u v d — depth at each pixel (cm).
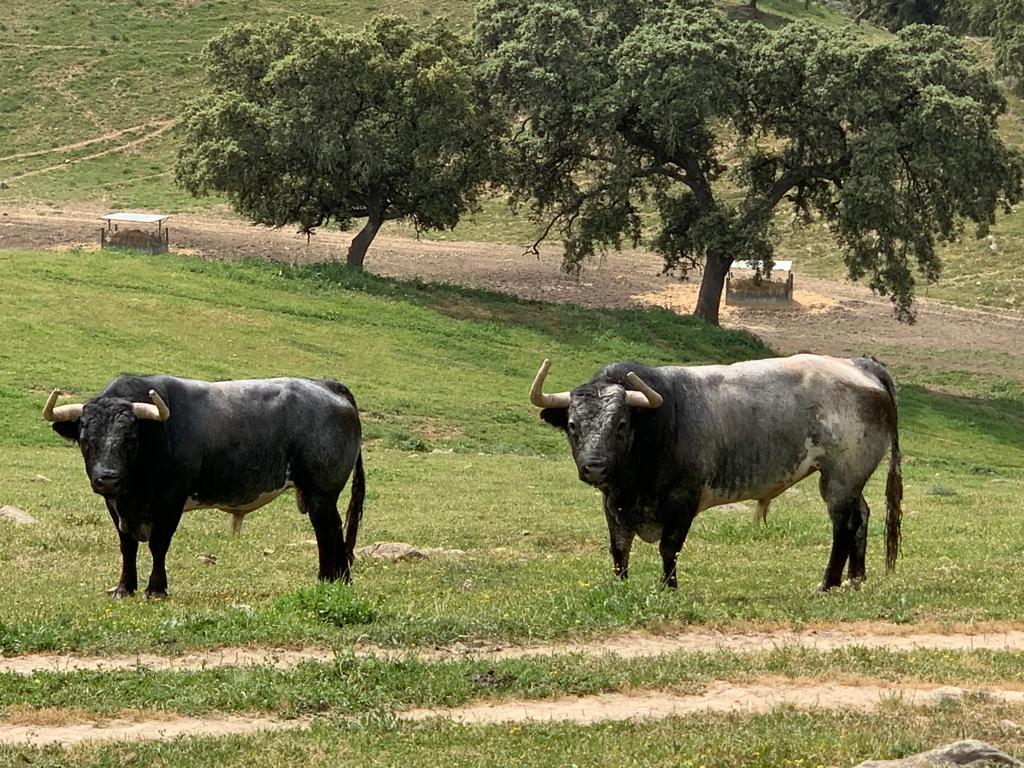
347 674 1219
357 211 5712
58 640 1339
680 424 1620
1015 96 9081
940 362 5897
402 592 1691
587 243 5500
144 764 996
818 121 5241
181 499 1627
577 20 5350
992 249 7456
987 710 1119
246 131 5353
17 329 4241
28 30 9650
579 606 1495
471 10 9938
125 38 9594
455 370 4606
